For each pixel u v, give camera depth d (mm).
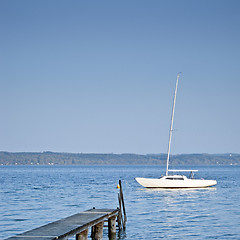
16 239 18969
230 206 51594
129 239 30312
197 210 47406
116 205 53188
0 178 143875
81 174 197750
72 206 52094
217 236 31219
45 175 179875
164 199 61062
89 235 32375
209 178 143750
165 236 31297
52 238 19125
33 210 47656
